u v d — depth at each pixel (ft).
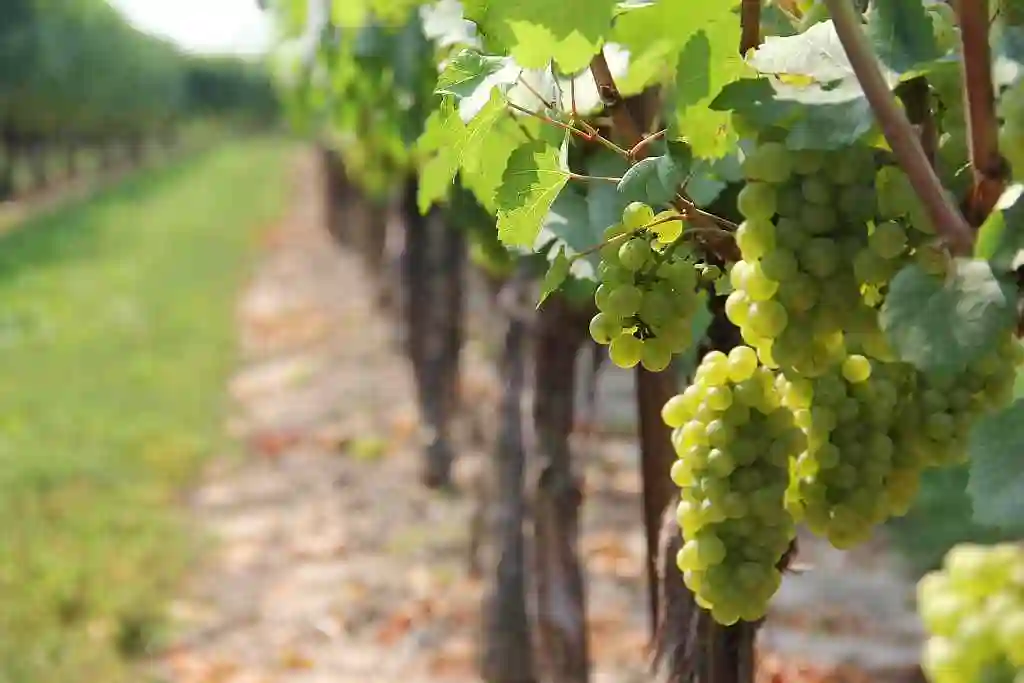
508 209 4.64
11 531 21.97
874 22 3.44
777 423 4.39
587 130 4.65
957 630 3.18
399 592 20.54
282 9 15.12
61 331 44.21
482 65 4.59
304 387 35.96
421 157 9.80
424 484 26.11
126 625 18.80
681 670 6.10
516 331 16.06
